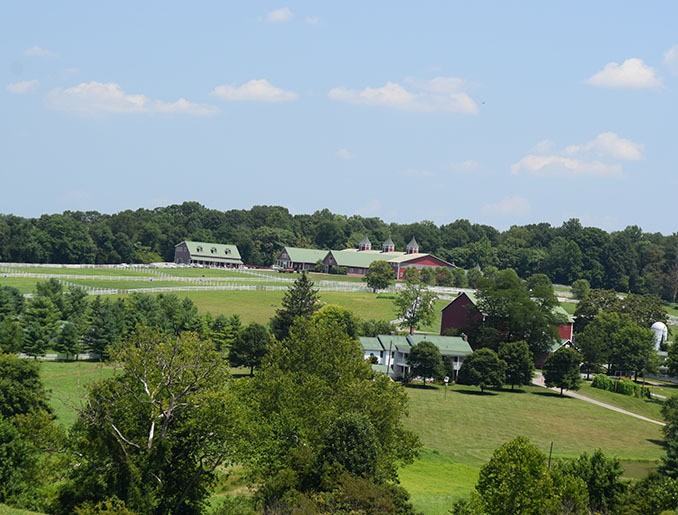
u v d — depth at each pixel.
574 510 45.69
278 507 40.44
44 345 111.94
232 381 56.44
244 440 47.16
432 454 79.44
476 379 118.19
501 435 91.56
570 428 97.75
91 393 43.50
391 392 59.31
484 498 44.66
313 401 54.41
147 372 45.22
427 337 127.69
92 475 40.31
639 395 124.50
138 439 43.34
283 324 127.12
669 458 67.12
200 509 44.28
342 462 44.38
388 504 40.44
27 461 41.69
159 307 130.38
